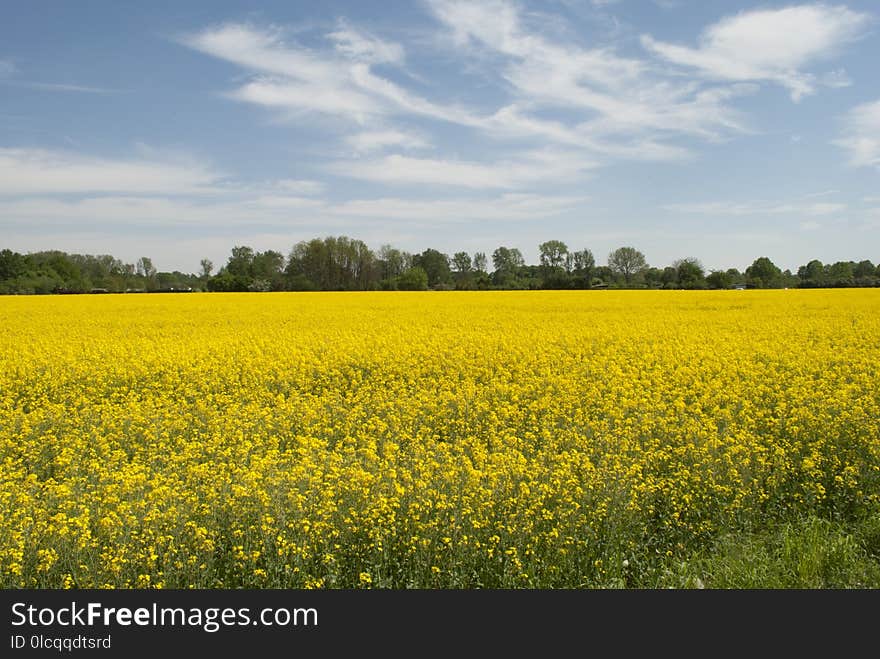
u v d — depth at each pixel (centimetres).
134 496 756
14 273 8262
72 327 2669
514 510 718
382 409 1175
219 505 709
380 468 832
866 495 783
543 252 10606
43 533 637
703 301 3984
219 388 1433
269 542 646
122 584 602
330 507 679
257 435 1023
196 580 614
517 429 1077
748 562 647
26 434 1029
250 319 2983
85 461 897
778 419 1048
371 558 648
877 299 3916
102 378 1477
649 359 1706
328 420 1098
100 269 10950
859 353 1792
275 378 1505
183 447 988
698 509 761
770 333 2211
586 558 657
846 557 644
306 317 3067
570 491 751
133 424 1066
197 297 4894
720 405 1214
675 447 955
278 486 741
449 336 2167
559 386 1328
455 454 949
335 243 8512
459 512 691
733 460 853
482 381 1500
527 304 3919
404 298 4634
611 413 1102
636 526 721
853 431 969
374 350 1839
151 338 2264
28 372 1526
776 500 788
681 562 667
